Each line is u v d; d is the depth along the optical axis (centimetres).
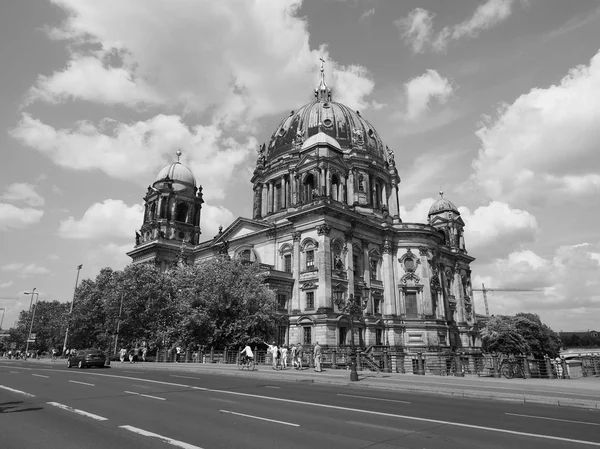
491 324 7819
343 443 1198
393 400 2116
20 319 13700
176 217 9681
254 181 9419
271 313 5634
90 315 7550
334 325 6184
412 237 8075
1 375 3391
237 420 1512
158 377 3309
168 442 1194
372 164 8912
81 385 2634
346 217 6975
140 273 7112
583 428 1452
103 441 1203
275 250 7388
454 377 3500
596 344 19450
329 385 2903
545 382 2967
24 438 1238
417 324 7569
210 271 5862
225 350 5334
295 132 9062
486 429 1406
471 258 10394
